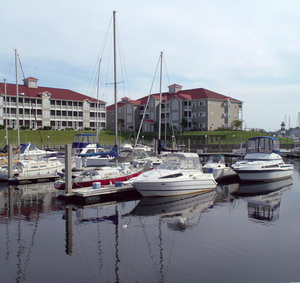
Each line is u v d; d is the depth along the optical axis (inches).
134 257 455.8
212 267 422.6
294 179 1186.6
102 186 858.1
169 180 829.8
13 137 2437.3
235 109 3312.0
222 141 2669.8
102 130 3122.5
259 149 1331.2
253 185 1054.4
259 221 628.7
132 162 1117.7
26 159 1245.1
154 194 825.5
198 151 2182.6
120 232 562.9
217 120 3117.6
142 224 610.2
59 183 854.5
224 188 996.6
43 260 447.5
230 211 708.7
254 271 411.5
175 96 3149.6
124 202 789.2
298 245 499.8
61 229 579.5
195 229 578.9
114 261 443.2
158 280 388.8
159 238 532.1
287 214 682.8
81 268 422.6
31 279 393.4
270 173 1112.2
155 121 3309.5
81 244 506.6
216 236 541.0
